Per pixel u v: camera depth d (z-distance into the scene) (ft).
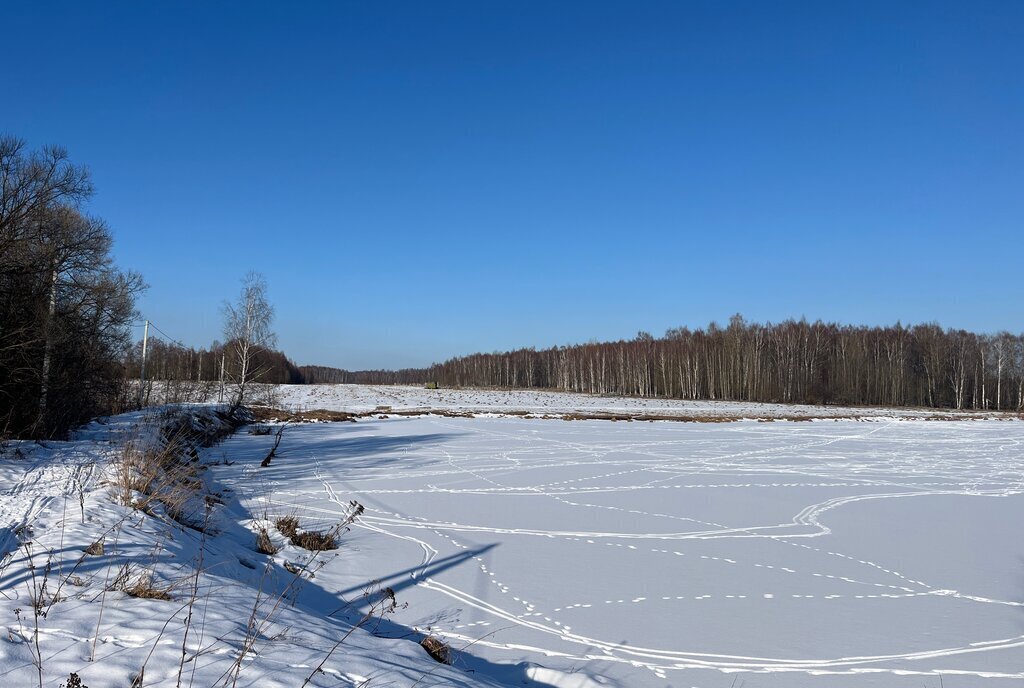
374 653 16.03
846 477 58.13
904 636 21.70
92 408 60.03
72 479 31.60
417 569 28.02
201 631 15.03
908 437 102.94
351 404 174.50
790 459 70.90
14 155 43.73
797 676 18.62
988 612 24.12
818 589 26.53
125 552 20.79
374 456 65.87
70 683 10.96
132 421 64.44
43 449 41.50
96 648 13.17
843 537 35.73
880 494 49.83
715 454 74.08
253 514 36.76
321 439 83.61
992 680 18.56
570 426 111.55
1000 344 254.88
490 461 63.72
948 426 131.34
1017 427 130.62
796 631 22.00
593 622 22.47
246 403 135.13
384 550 30.81
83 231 50.85
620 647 20.42
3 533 21.77
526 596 25.00
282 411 131.95
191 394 122.31
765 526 38.04
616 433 99.19
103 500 27.48
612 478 54.49
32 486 29.58
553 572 28.09
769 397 250.98
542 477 54.19
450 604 23.95
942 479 58.13
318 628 17.66
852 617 23.40
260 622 16.72
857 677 18.62
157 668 12.53
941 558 31.68
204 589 19.10
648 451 75.72
